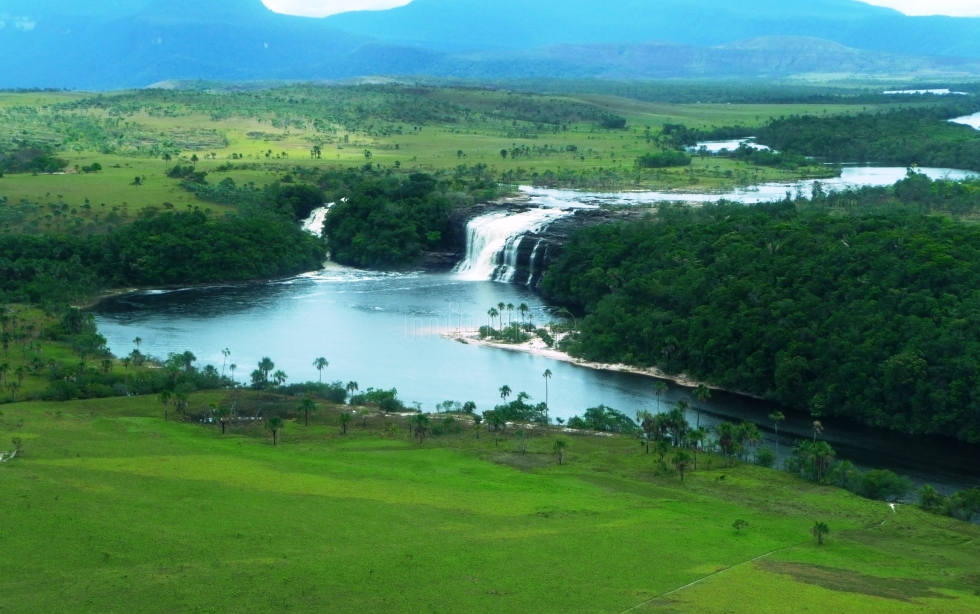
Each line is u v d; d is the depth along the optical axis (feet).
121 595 409.90
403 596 415.03
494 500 536.42
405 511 513.04
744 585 430.61
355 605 407.03
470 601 411.75
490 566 445.37
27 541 455.63
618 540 480.23
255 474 559.38
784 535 500.74
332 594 415.44
